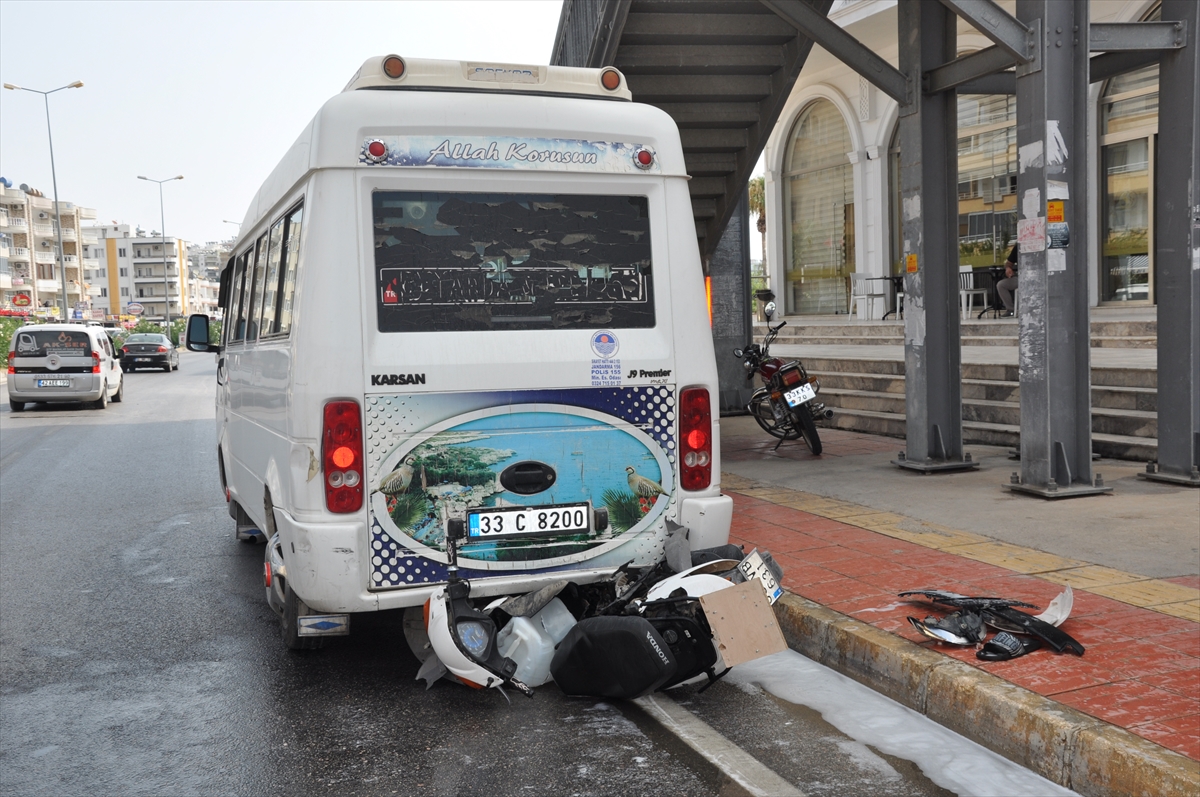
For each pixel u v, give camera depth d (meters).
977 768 3.56
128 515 9.30
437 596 4.28
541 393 4.48
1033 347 7.29
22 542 8.14
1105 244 16.55
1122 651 4.13
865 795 3.38
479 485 4.41
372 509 4.27
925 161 8.34
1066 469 7.26
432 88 4.53
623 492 4.62
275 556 5.19
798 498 7.72
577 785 3.52
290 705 4.41
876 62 8.37
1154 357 10.75
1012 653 4.11
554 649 4.51
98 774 3.73
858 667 4.46
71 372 21.00
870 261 21.12
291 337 4.43
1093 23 7.07
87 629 5.67
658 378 4.65
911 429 8.77
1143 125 15.69
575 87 4.70
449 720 4.18
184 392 26.30
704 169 12.27
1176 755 3.17
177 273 187.75
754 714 4.13
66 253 124.06
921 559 5.73
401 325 4.33
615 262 4.62
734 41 10.66
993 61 7.50
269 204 5.46
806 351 15.94
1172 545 5.80
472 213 4.42
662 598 4.30
